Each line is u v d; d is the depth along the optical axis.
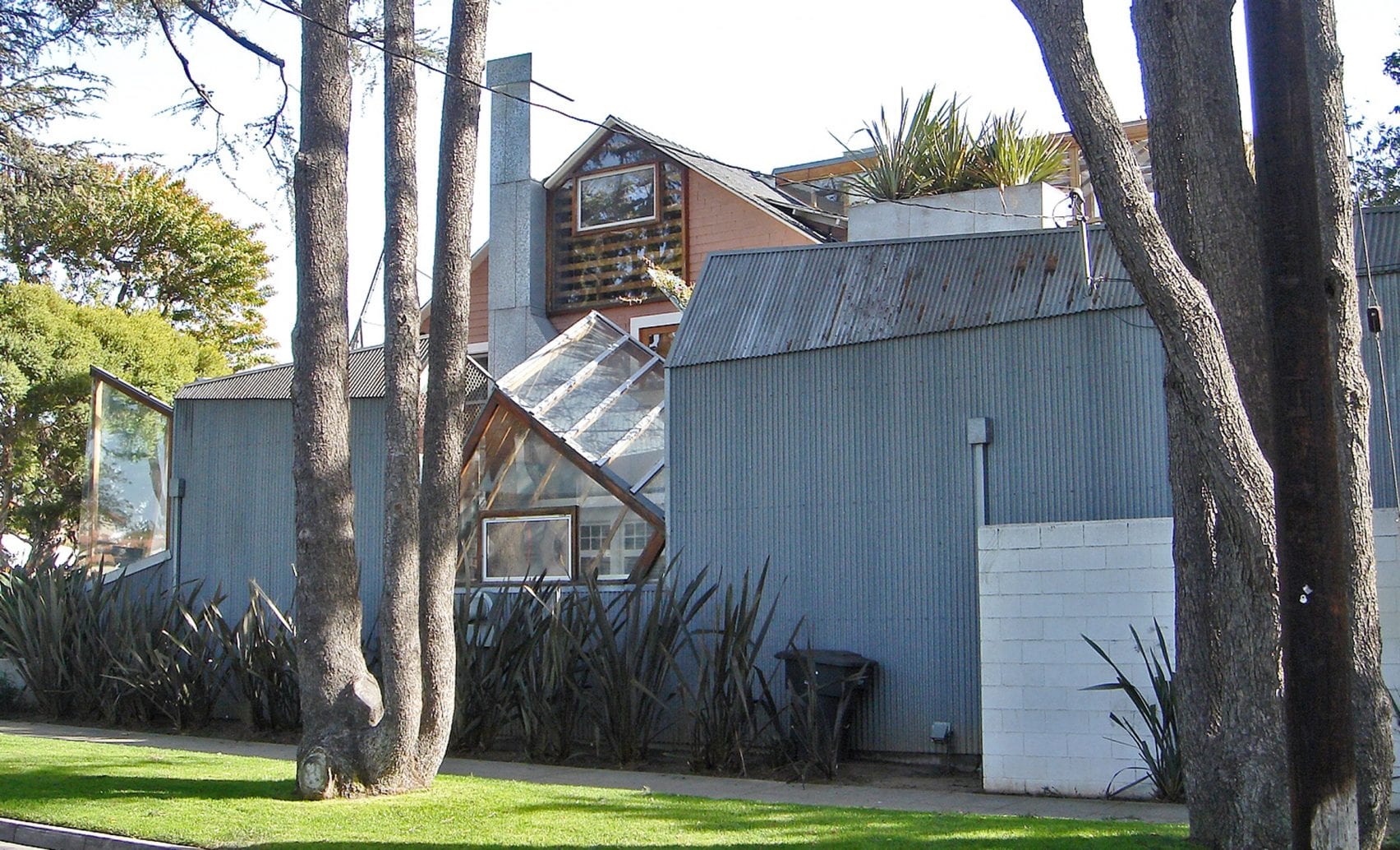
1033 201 19.45
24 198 21.17
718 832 9.42
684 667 15.02
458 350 11.91
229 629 18.56
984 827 9.39
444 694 11.57
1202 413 8.01
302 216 11.74
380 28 15.11
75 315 31.77
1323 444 6.78
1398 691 10.75
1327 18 8.70
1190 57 8.98
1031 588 12.55
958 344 13.98
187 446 20.25
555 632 14.60
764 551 14.89
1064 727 12.22
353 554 11.53
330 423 11.53
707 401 15.51
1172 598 11.89
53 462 31.17
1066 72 8.26
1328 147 8.60
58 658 18.62
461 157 12.09
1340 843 6.54
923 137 20.77
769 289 15.66
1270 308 6.91
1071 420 13.20
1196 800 8.48
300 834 9.54
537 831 9.54
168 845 9.37
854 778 13.13
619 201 26.12
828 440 14.64
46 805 10.69
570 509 16.56
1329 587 6.70
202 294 39.03
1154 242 8.08
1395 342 11.67
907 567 13.98
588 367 18.78
